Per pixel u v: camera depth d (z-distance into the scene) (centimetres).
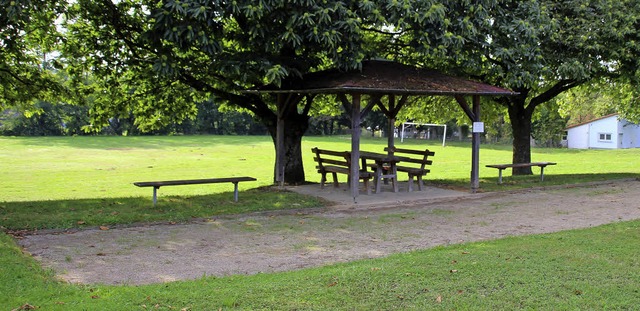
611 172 2259
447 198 1378
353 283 591
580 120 5491
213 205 1225
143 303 527
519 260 688
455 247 793
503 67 1521
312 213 1170
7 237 832
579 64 1486
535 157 3622
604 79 1866
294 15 1119
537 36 1464
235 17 1229
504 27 1401
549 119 5134
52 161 3086
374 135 7375
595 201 1329
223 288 580
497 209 1217
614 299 547
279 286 582
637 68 1569
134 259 766
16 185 1998
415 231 968
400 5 1173
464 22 1259
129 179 2231
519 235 907
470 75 1664
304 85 1326
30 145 4378
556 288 578
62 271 693
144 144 4775
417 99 2036
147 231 966
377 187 1434
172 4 1065
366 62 1427
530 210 1198
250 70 1247
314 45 1254
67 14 1378
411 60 1691
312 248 840
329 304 528
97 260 757
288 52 1359
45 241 875
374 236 927
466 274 624
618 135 4988
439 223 1046
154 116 1741
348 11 1155
